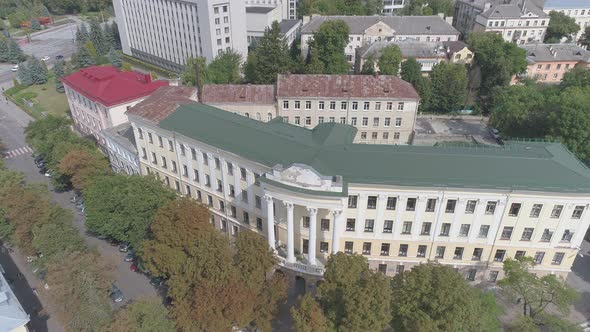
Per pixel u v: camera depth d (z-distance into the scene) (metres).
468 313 40.91
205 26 135.50
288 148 57.03
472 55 124.62
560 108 75.44
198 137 62.38
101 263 54.03
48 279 50.62
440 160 54.06
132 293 61.00
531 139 77.12
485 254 56.88
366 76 95.81
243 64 130.50
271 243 57.62
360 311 40.59
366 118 95.81
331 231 57.25
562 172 52.12
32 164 100.50
